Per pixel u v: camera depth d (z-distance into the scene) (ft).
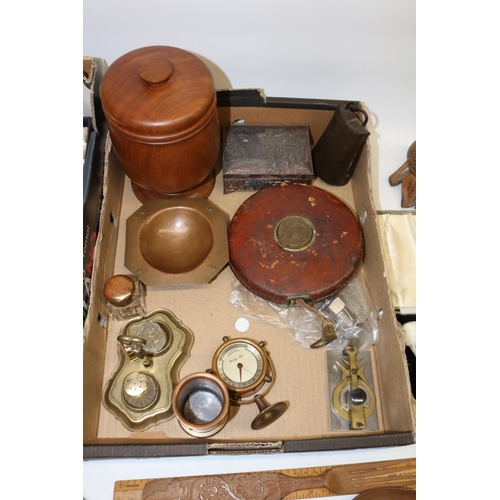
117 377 3.29
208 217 3.53
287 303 3.34
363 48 4.09
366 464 3.15
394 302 3.73
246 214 3.58
